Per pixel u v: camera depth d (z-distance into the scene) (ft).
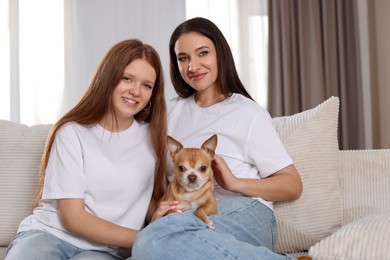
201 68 5.83
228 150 5.55
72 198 4.84
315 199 5.81
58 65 13.66
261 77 14.30
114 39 14.02
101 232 4.71
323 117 6.15
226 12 14.25
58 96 13.64
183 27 5.96
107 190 5.07
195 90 6.30
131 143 5.42
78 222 4.75
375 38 14.12
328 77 13.48
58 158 5.00
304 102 13.51
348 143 13.65
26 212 6.17
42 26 13.55
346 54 13.70
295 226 5.74
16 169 6.28
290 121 6.24
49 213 5.08
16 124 6.73
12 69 13.29
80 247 4.97
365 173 6.40
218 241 3.99
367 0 13.83
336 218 5.85
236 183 5.13
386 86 13.87
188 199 4.91
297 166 5.90
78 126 5.18
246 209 5.07
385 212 5.28
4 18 13.33
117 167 5.13
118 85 5.23
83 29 13.84
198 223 4.24
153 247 3.95
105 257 4.80
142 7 14.15
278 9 13.60
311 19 13.52
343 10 13.70
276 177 5.38
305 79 13.56
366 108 13.88
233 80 6.07
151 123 5.63
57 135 5.16
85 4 13.87
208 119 5.74
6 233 6.15
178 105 6.22
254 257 3.91
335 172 6.04
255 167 5.63
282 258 4.08
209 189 4.94
